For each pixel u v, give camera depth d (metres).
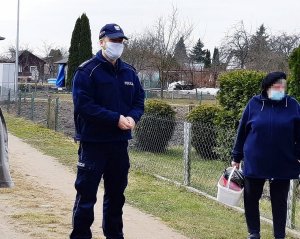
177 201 8.64
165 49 43.06
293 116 5.77
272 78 5.74
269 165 5.75
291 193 7.14
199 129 12.46
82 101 5.02
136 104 5.38
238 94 12.24
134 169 11.50
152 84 50.44
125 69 5.25
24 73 69.31
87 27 44.31
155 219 7.45
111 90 5.12
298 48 10.42
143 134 14.13
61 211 7.40
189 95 41.88
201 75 49.16
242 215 7.94
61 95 35.84
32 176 10.29
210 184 10.11
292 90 10.43
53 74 71.75
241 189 6.12
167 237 6.53
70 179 10.28
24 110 26.06
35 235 6.07
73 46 44.44
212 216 7.80
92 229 6.54
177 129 15.74
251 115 5.88
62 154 13.48
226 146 11.57
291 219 7.16
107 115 5.00
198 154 12.62
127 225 6.99
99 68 5.11
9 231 6.18
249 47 41.66
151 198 8.78
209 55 64.12
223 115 12.48
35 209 7.42
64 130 19.39
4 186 5.31
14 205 7.55
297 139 5.83
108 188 5.42
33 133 17.84
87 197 5.23
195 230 6.93
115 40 5.06
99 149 5.16
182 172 11.21
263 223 7.46
